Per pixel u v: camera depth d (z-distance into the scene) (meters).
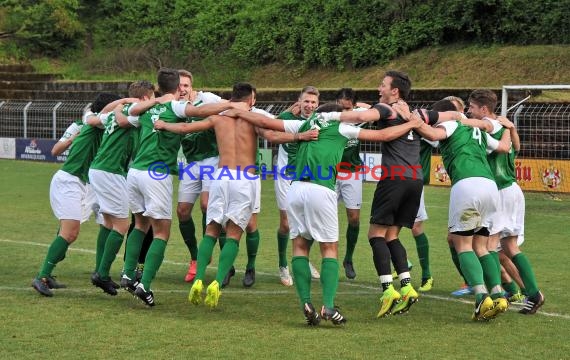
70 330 9.52
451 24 39.25
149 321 10.09
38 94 46.31
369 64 41.94
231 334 9.47
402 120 10.50
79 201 11.88
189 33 50.88
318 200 10.02
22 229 18.61
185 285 12.70
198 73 47.62
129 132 11.84
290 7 47.00
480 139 10.80
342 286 12.84
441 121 10.72
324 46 43.44
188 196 13.02
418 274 13.99
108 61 50.59
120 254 15.61
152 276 10.92
